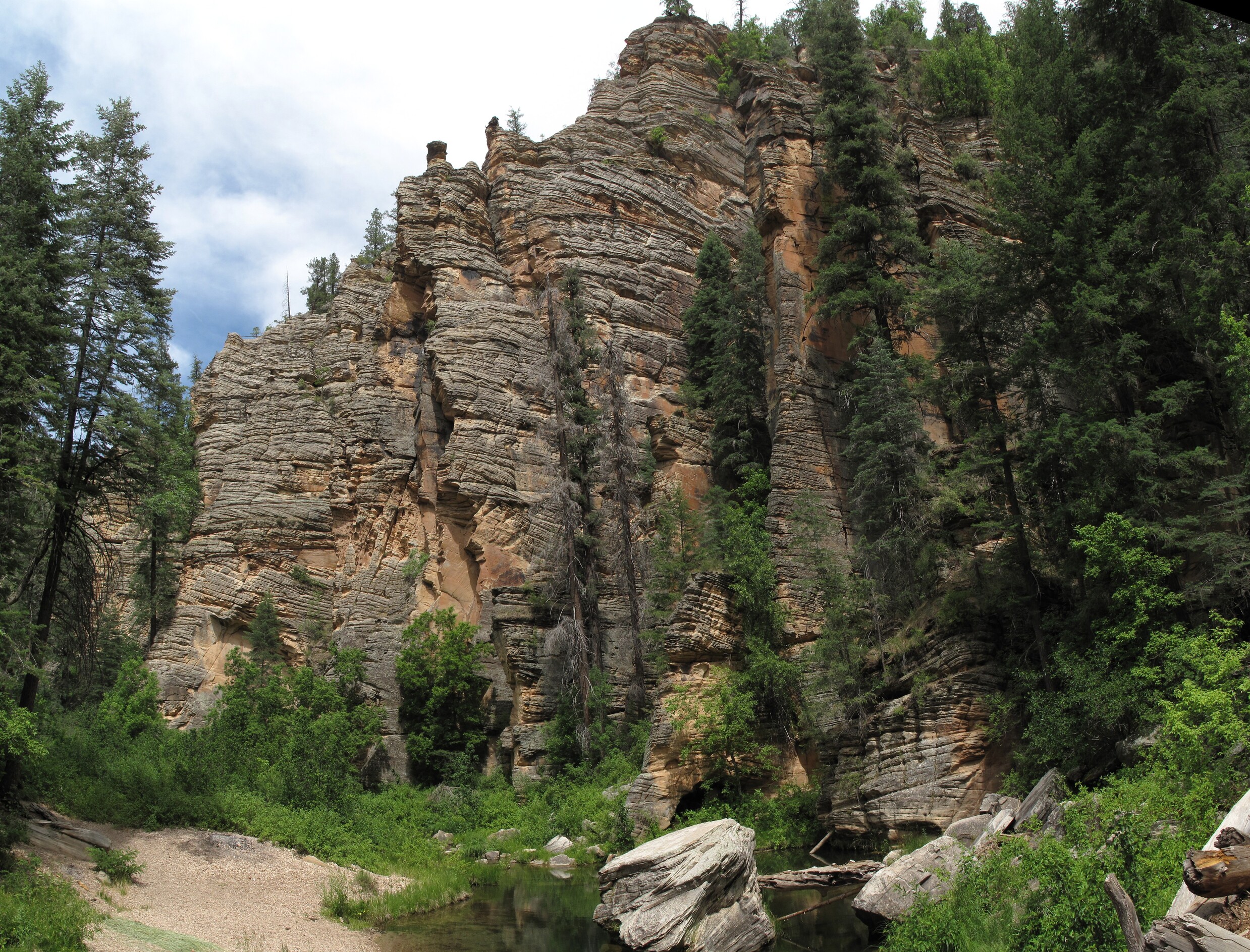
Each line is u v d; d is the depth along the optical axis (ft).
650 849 66.23
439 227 167.12
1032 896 43.50
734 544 119.14
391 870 88.02
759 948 59.00
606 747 122.21
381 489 156.87
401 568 151.53
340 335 175.22
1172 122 83.15
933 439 132.46
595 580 135.64
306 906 71.00
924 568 103.30
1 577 74.64
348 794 105.09
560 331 146.20
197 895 68.08
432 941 64.49
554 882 86.94
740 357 151.94
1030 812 59.26
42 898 52.49
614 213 173.27
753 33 210.59
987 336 96.89
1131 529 69.77
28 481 68.49
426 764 127.13
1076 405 98.02
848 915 66.28
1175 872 39.91
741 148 191.31
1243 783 44.27
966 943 45.34
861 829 91.97
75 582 86.38
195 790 89.61
